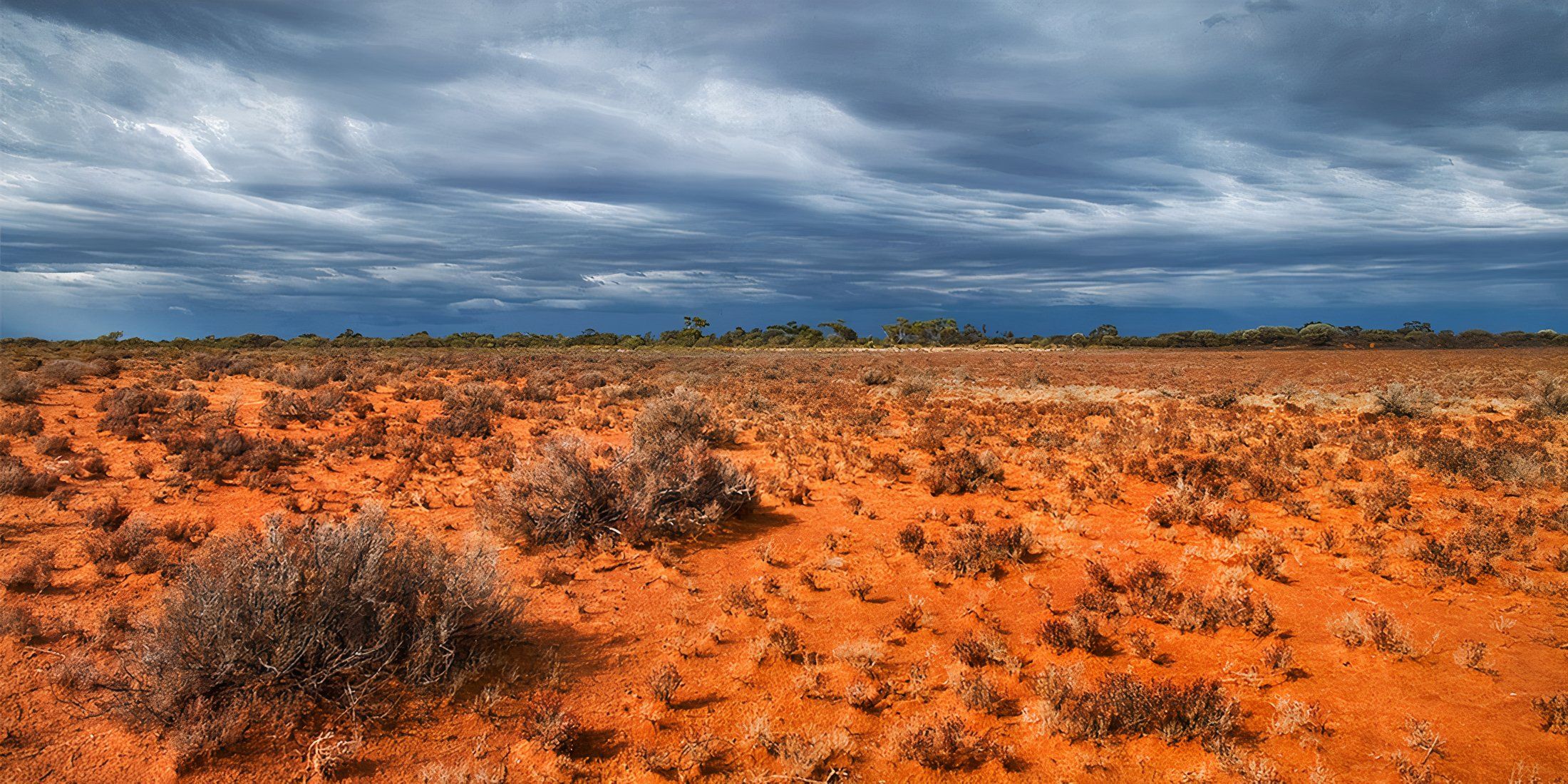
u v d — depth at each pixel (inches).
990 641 289.4
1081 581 362.3
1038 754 227.0
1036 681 259.6
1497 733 224.8
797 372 1673.2
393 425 751.7
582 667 283.4
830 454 663.1
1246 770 209.5
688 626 319.6
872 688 261.9
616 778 219.0
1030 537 400.5
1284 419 835.4
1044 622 296.5
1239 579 347.9
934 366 2009.1
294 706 240.5
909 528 415.2
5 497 431.2
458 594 278.1
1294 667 269.9
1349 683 258.2
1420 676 260.5
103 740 226.4
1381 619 284.0
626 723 247.0
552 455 449.1
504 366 1524.4
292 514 447.8
